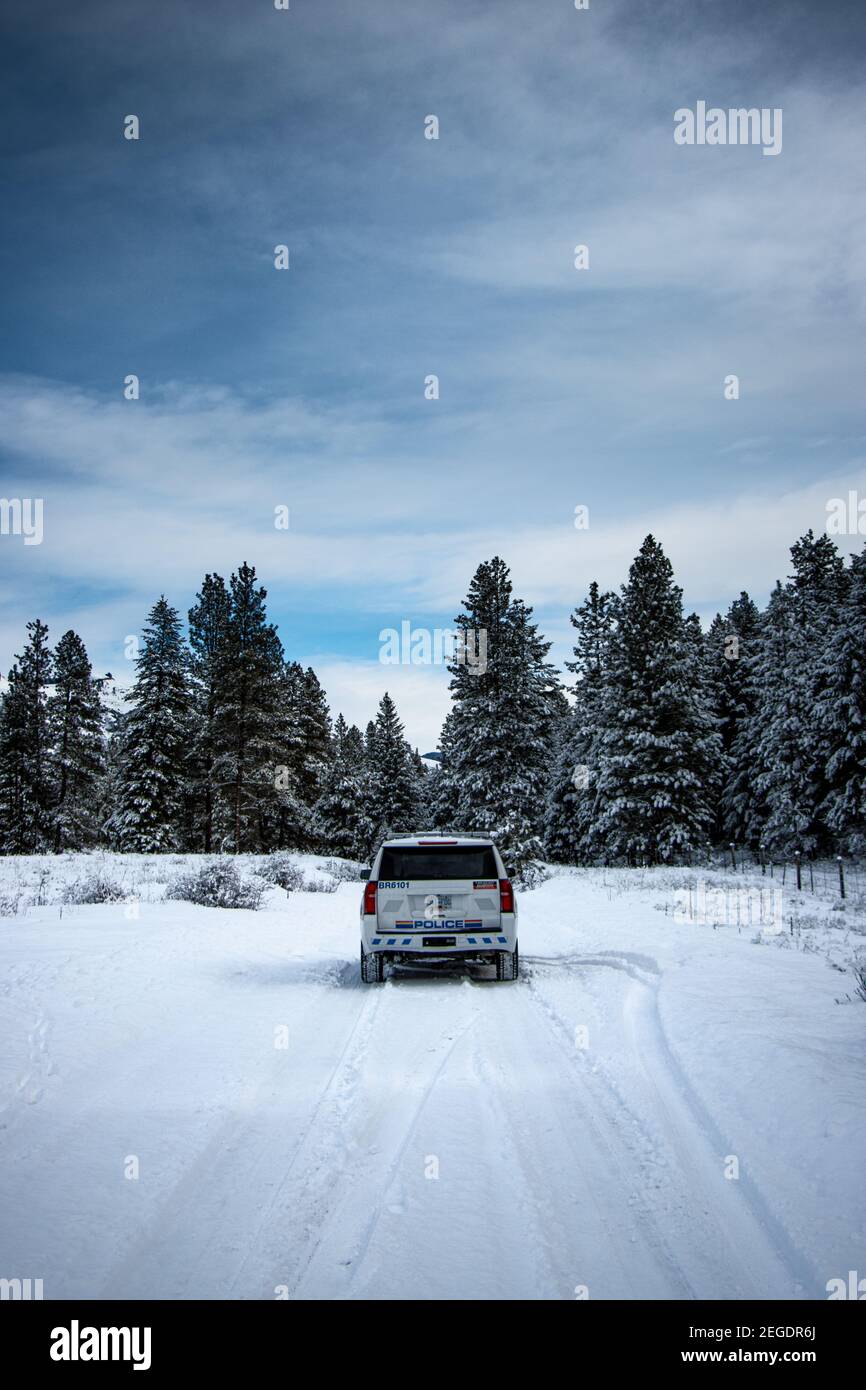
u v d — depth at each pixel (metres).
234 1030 7.78
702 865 39.84
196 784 52.53
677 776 39.16
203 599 57.62
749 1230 3.99
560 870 40.41
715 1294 3.47
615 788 41.41
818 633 45.19
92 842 53.69
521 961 12.50
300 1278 3.59
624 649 41.97
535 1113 5.55
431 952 10.41
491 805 36.41
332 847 61.00
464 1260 3.73
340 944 14.43
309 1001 9.23
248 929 14.55
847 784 36.53
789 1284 3.54
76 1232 3.95
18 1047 6.62
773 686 44.75
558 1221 4.09
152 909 16.30
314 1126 5.35
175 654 49.84
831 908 22.06
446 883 10.55
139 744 48.78
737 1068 5.98
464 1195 4.36
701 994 8.35
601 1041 7.27
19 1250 3.78
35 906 16.52
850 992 8.31
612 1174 4.61
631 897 22.48
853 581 37.88
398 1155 4.88
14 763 49.88
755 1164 4.54
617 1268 3.66
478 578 38.53
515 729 37.66
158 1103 5.71
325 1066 6.66
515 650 38.06
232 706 47.31
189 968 10.43
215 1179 4.56
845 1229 3.81
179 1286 3.53
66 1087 5.91
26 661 52.00
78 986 8.75
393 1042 7.40
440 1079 6.30
